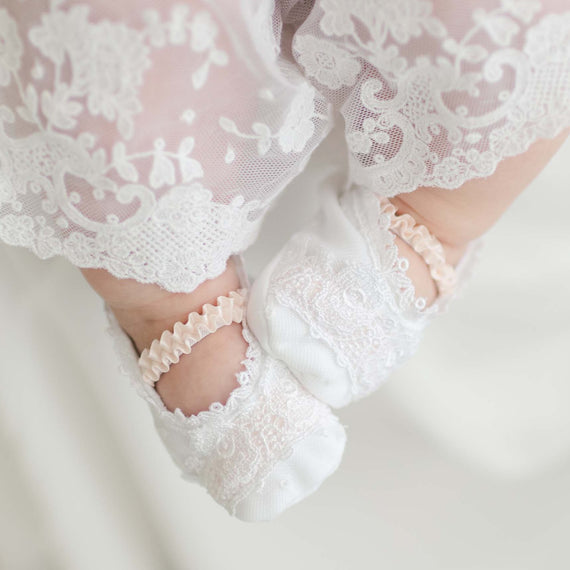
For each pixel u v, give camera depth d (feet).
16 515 1.79
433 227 1.51
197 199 1.41
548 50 1.32
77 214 1.40
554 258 1.83
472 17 1.32
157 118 1.35
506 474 1.78
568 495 1.77
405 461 1.81
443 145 1.39
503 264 1.84
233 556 1.81
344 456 1.81
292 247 1.53
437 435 1.80
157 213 1.40
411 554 1.78
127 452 1.82
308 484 1.51
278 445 1.49
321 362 1.49
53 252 1.44
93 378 1.81
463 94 1.35
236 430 1.50
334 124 1.59
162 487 1.82
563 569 1.75
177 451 1.55
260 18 1.37
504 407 1.81
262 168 1.44
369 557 1.78
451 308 1.84
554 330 1.83
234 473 1.50
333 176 1.63
